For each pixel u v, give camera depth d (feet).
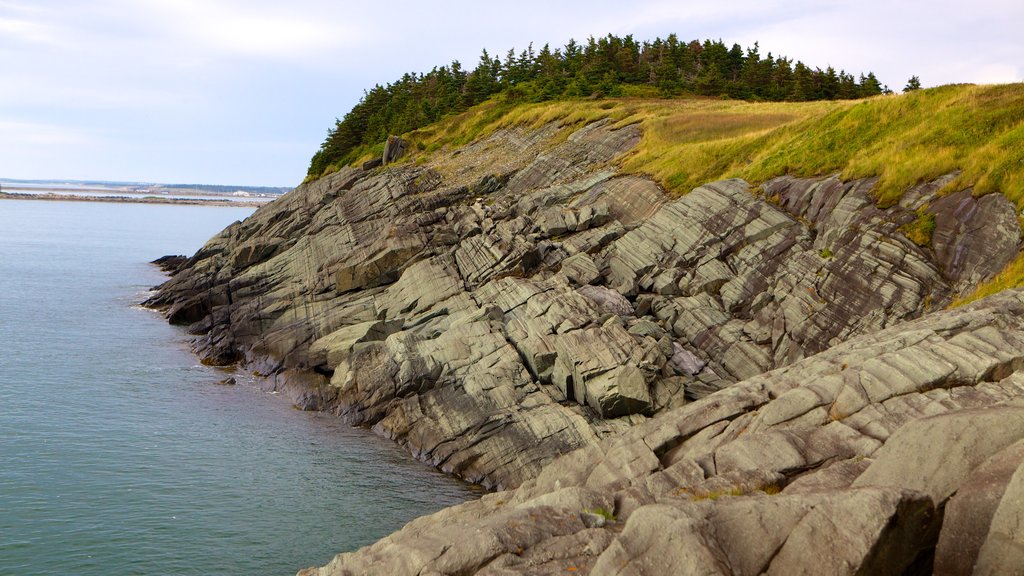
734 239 116.57
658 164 157.17
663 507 32.27
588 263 126.52
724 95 273.95
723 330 103.50
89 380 128.47
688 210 127.75
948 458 33.81
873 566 28.40
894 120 121.90
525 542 37.37
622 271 123.44
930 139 109.70
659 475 46.26
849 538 28.58
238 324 152.25
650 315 113.60
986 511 29.17
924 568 31.07
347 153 334.03
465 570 36.24
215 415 112.98
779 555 29.55
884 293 93.81
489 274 132.05
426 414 102.01
